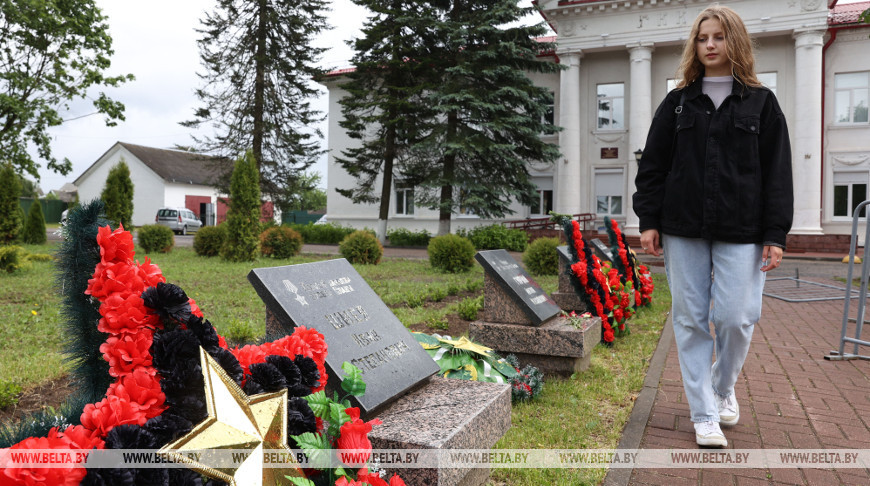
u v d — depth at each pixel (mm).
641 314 8266
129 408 1447
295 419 1781
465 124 23047
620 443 3436
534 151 23484
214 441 1498
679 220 3369
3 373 4484
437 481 2150
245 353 1958
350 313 2977
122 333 1603
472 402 2717
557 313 5523
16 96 20516
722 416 3688
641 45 25000
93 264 1747
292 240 18844
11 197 19391
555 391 4527
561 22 26188
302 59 25391
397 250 24250
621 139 26562
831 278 14234
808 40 22953
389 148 24266
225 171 26547
